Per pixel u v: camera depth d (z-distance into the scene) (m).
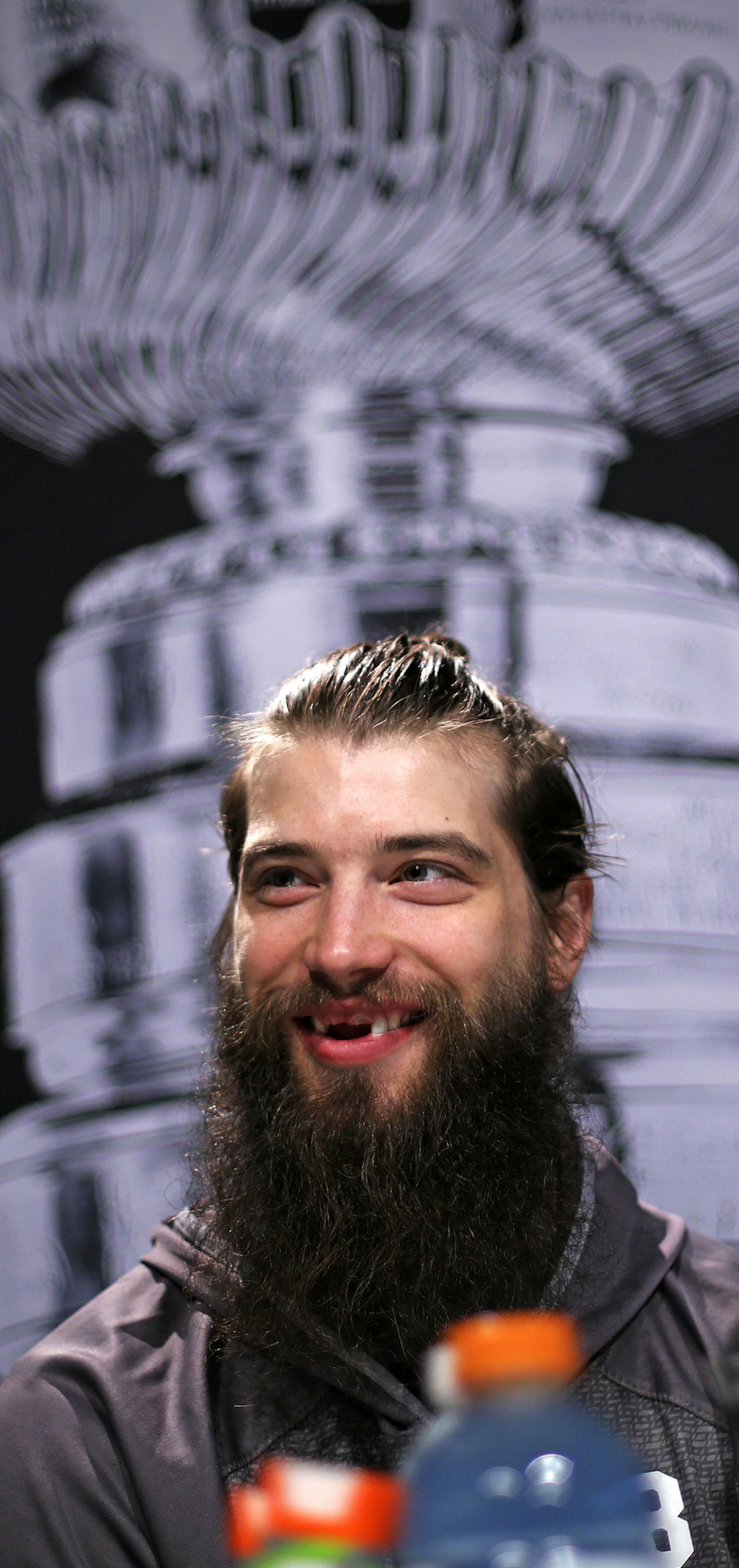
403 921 1.10
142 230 2.23
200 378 2.21
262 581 2.14
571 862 1.26
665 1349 1.10
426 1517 0.34
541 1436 0.35
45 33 2.24
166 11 2.21
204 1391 1.10
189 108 2.21
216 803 2.08
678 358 2.16
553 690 2.09
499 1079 1.13
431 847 1.10
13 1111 2.08
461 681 1.23
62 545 2.21
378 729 1.14
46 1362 1.13
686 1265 1.19
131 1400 1.09
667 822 2.06
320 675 1.21
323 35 2.18
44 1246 2.04
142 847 2.10
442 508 2.14
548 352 2.17
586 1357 1.07
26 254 2.25
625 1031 1.99
